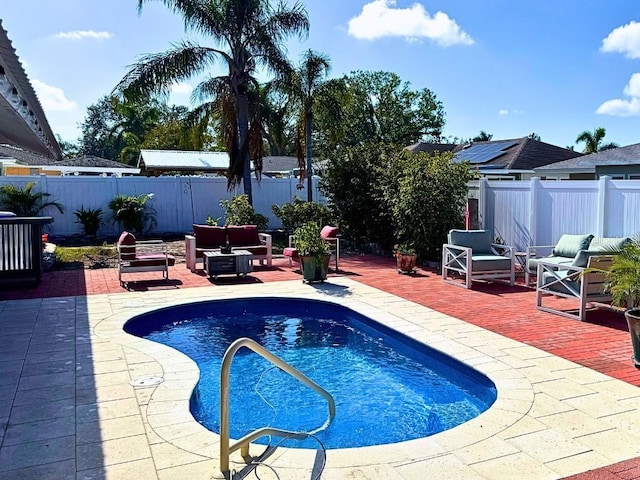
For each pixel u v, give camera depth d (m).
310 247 9.42
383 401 4.83
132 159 35.75
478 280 9.42
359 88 33.53
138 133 39.25
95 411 3.96
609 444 3.41
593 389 4.36
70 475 3.05
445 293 8.44
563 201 9.46
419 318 6.84
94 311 7.23
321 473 3.07
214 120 16.83
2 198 15.05
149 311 7.29
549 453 3.30
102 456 3.28
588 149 35.47
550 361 5.08
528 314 7.00
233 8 15.10
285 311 8.25
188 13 14.87
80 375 4.73
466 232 9.38
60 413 3.92
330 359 6.04
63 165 22.23
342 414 4.53
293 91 16.17
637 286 5.02
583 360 5.11
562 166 18.02
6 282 9.16
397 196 11.65
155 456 3.28
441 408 4.67
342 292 8.61
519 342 5.72
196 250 10.77
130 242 9.34
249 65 15.69
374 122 35.38
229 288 8.98
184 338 6.82
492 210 11.17
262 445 3.51
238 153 15.79
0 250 8.84
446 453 3.31
